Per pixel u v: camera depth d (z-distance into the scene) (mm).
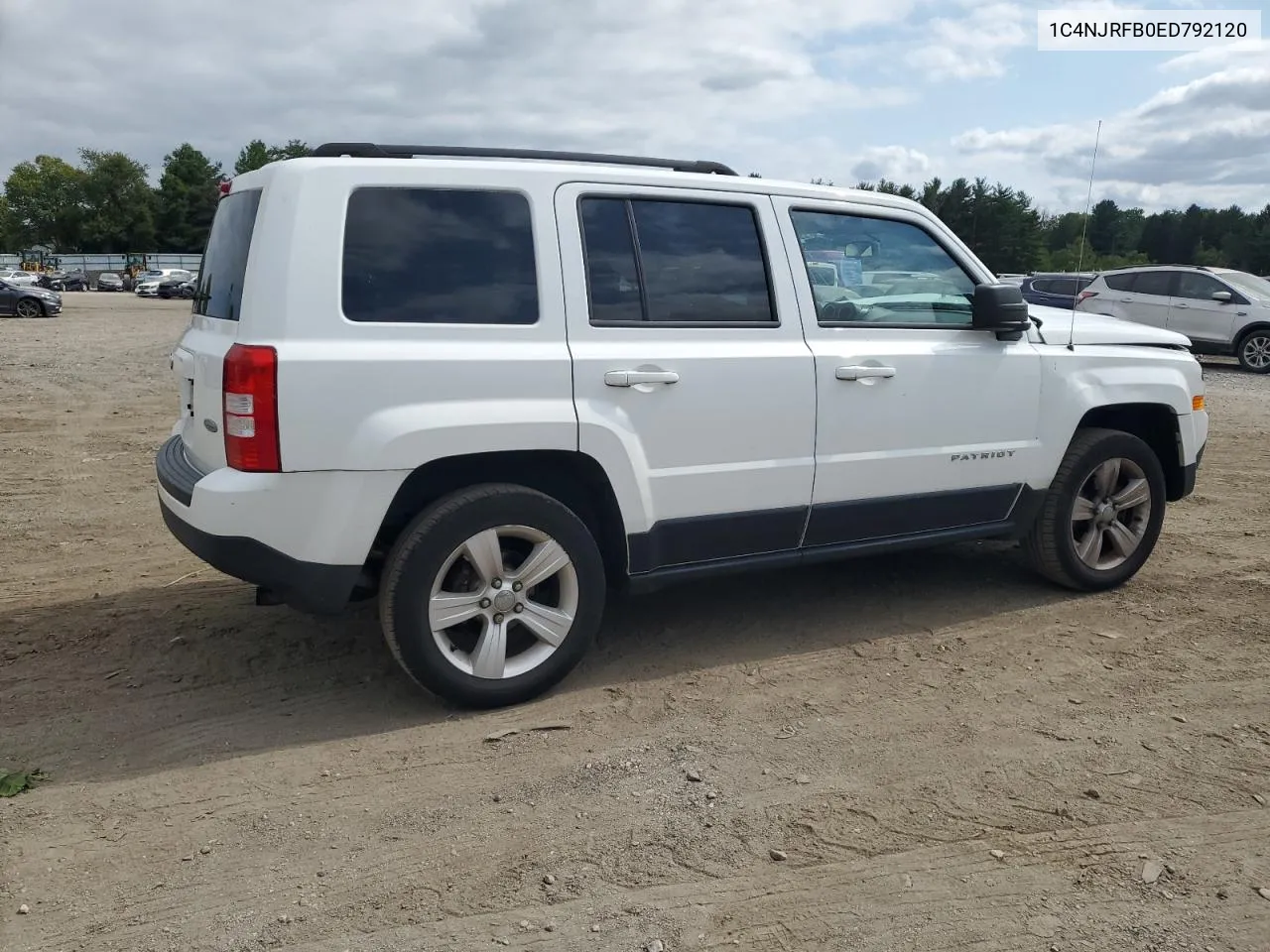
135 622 4754
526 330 3703
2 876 2789
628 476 3883
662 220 4031
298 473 3408
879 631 4684
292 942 2525
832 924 2598
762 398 4125
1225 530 6488
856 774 3354
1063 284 18328
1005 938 2545
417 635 3615
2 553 5914
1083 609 4969
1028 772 3367
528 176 3781
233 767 3410
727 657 4363
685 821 3068
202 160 98375
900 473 4508
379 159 3604
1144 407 5320
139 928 2576
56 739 3607
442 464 3705
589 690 4023
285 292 3404
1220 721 3742
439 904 2674
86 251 97500
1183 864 2854
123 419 10711
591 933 2561
